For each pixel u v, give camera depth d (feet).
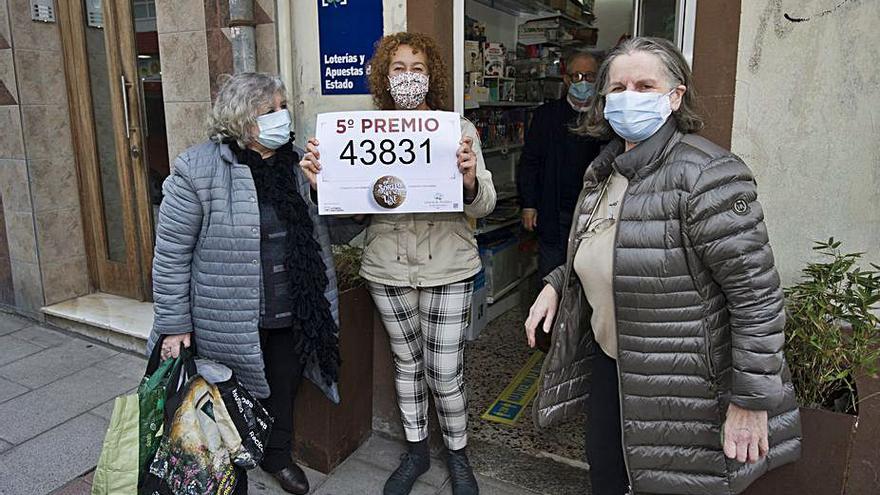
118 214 14.58
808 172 7.15
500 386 11.68
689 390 5.46
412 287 7.77
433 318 7.91
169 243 7.19
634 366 5.57
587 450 6.47
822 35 6.81
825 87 6.91
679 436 5.62
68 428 10.11
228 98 7.12
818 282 6.59
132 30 12.89
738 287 4.94
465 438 8.52
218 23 10.28
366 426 9.80
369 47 9.33
